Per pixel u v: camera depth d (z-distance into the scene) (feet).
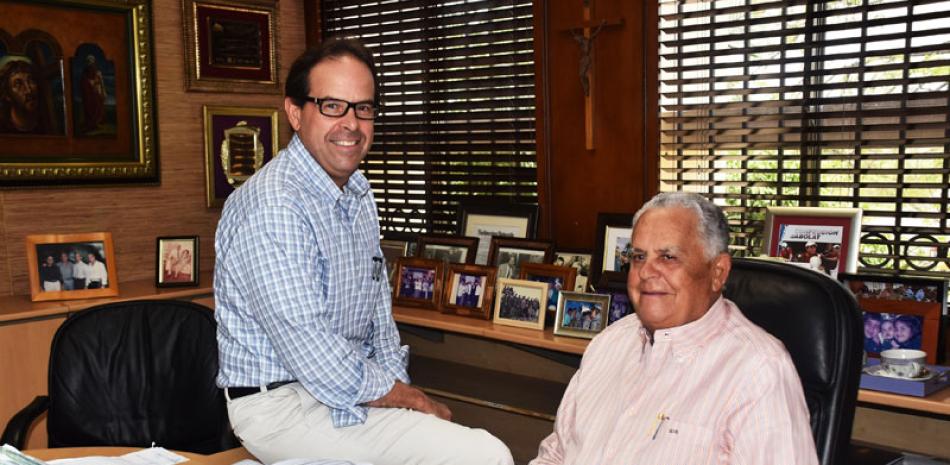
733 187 9.52
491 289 10.22
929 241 8.35
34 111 11.37
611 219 9.82
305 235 6.68
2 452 4.84
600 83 10.36
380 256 7.63
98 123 12.01
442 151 12.23
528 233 10.77
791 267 5.47
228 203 7.06
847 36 8.60
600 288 9.48
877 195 8.58
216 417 7.68
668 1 9.71
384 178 12.94
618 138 10.31
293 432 6.86
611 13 10.16
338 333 7.16
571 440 5.86
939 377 6.97
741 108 9.30
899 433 8.29
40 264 11.04
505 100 11.42
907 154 8.30
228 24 13.15
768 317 5.39
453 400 10.59
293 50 13.93
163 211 12.84
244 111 13.43
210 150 13.14
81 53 11.76
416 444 6.79
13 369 10.33
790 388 4.88
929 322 7.50
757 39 9.17
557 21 10.64
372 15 13.00
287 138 13.97
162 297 11.50
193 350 7.81
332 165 6.84
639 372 5.54
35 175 11.41
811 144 8.84
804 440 4.78
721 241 5.25
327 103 6.75
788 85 9.03
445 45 11.96
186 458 6.13
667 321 5.22
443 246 11.19
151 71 12.45
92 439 7.62
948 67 8.08
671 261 5.19
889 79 8.34
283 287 6.55
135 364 7.80
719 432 4.94
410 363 11.70
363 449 6.84
